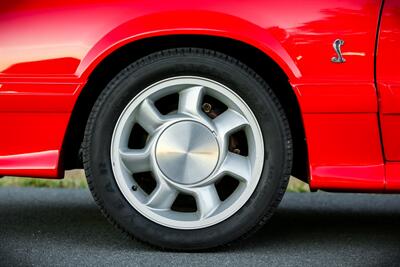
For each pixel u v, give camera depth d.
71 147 4.43
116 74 4.39
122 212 4.28
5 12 4.24
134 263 4.10
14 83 4.21
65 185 7.46
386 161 4.22
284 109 4.50
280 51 4.14
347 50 4.14
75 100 4.20
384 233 4.95
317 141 4.20
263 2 4.15
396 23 4.13
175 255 4.27
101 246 4.48
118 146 4.27
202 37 4.25
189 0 4.15
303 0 4.15
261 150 4.27
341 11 4.14
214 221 4.28
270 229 5.05
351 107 4.16
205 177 4.26
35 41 4.20
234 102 4.26
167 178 4.26
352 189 4.23
